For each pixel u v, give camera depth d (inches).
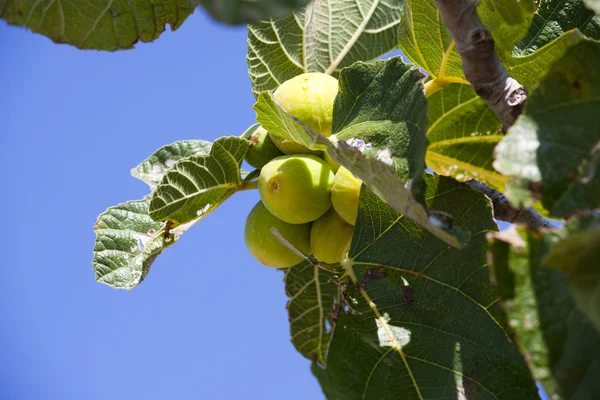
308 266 36.0
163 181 32.5
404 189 26.0
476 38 26.1
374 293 29.5
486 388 27.9
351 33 35.7
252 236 32.1
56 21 28.4
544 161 24.3
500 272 23.8
